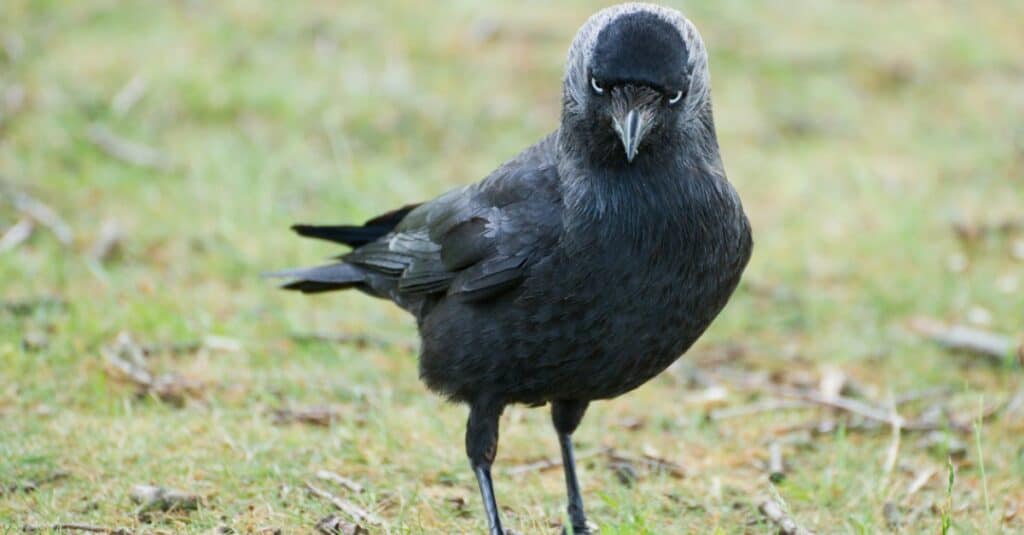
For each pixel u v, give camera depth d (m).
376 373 11.28
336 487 9.22
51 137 15.12
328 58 17.44
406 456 9.79
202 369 11.05
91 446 9.45
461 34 18.41
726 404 11.32
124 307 11.88
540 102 17.00
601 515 9.36
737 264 8.58
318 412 10.37
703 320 8.54
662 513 9.27
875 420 10.91
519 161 8.93
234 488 9.02
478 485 9.25
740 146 16.61
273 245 13.62
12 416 9.91
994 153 16.67
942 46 19.48
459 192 9.29
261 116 16.16
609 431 10.67
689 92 8.23
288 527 8.55
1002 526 9.01
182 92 16.23
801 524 9.04
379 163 15.52
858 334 12.81
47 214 13.57
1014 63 19.23
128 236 13.43
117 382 10.61
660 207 8.17
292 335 11.77
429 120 16.42
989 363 12.20
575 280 8.21
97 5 17.89
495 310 8.51
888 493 9.63
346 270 9.95
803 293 13.58
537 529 8.95
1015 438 10.64
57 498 8.76
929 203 15.43
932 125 17.42
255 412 10.27
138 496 8.74
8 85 15.98
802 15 20.00
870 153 16.66
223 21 17.95
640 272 8.16
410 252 9.35
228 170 14.88
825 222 15.03
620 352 8.36
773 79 18.09
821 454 10.41
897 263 14.21
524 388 8.62
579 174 8.35
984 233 14.71
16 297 12.02
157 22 17.75
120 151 15.07
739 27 19.25
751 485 9.78
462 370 8.69
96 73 16.41
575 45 8.45
